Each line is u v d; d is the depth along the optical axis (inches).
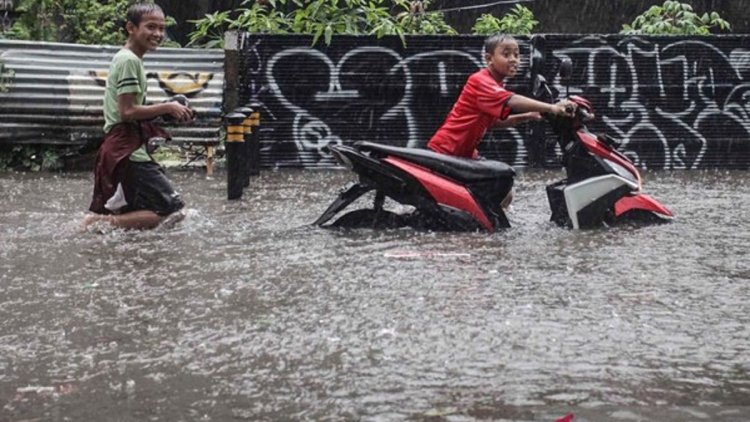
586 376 148.5
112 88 293.9
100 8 656.4
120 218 296.2
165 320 183.5
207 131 517.7
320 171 532.7
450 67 543.8
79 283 217.5
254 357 158.9
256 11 600.4
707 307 193.9
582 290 208.5
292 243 273.3
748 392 141.5
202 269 233.6
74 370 153.1
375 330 174.7
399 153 299.3
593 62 554.6
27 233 290.8
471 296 201.9
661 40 555.8
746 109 561.6
